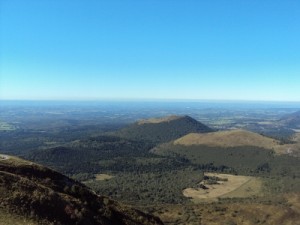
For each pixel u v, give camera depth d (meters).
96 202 64.75
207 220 136.25
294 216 141.12
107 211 63.03
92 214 57.47
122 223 64.00
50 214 48.38
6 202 46.12
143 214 73.31
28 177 60.91
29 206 47.47
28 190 50.41
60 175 67.94
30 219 45.19
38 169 64.75
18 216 44.66
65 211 50.62
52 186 61.84
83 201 61.28
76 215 51.28
